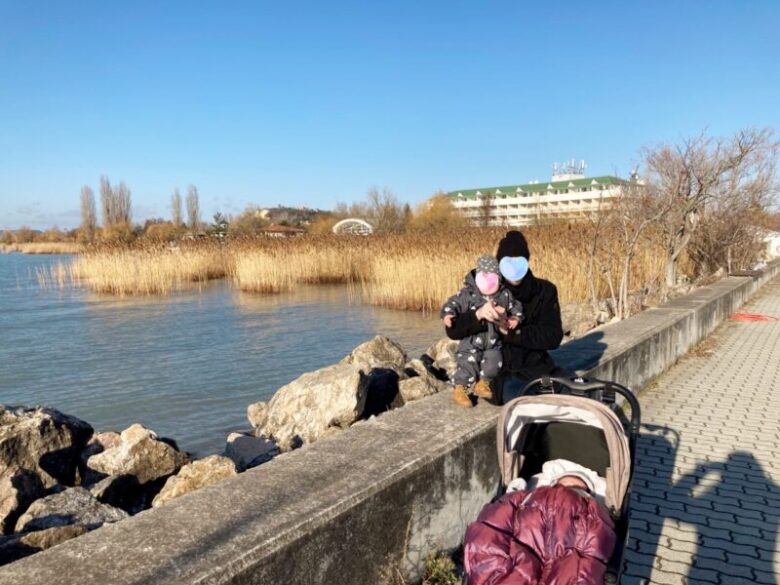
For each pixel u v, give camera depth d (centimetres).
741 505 532
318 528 310
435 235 2953
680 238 1736
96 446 834
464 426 450
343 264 3566
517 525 309
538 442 411
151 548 275
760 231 2634
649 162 1756
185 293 3180
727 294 1516
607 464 396
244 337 1905
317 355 1645
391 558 366
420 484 388
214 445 988
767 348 1177
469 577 293
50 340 1889
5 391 1340
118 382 1388
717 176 1620
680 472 601
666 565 442
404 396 884
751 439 690
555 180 12738
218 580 258
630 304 1449
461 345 508
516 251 468
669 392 873
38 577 253
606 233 1515
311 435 807
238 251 3747
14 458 736
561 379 432
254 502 322
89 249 3512
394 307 2488
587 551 294
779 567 440
